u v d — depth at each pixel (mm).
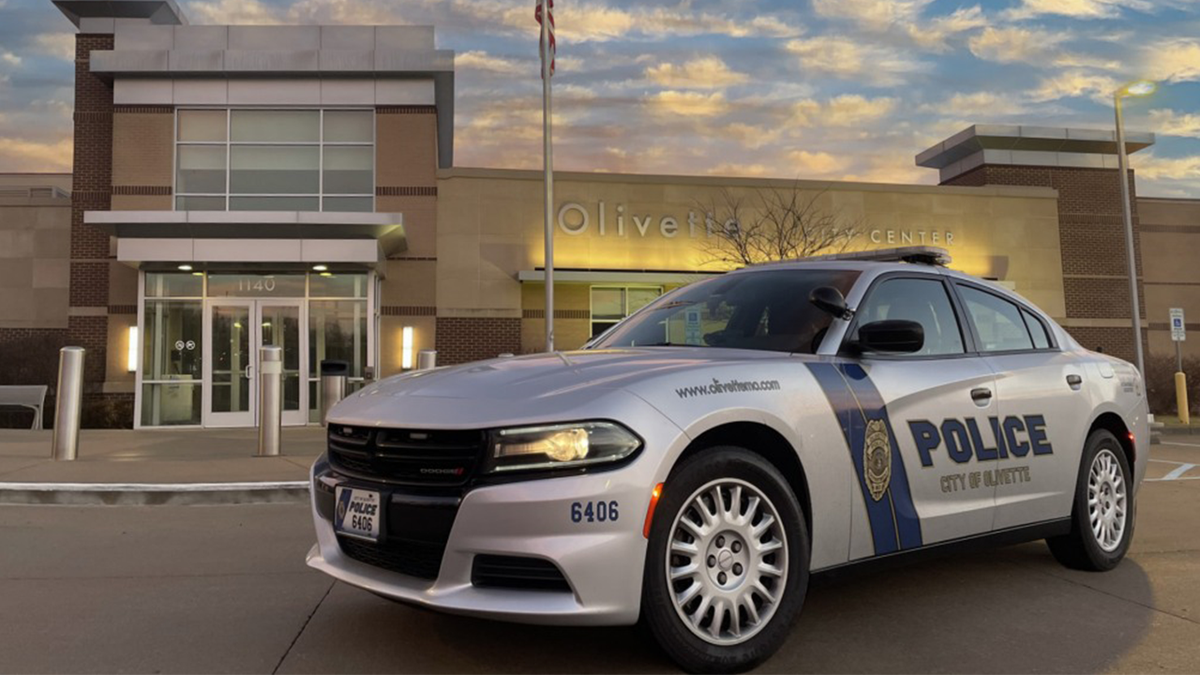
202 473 8312
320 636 3678
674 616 2953
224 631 3777
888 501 3615
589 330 21109
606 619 2814
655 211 21641
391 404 3258
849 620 3838
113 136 19516
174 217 16469
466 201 20438
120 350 19641
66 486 7441
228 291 17891
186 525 6469
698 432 3025
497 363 3617
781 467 3400
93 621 3957
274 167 19812
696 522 3084
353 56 19656
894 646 3490
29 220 22922
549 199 14906
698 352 3695
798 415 3338
